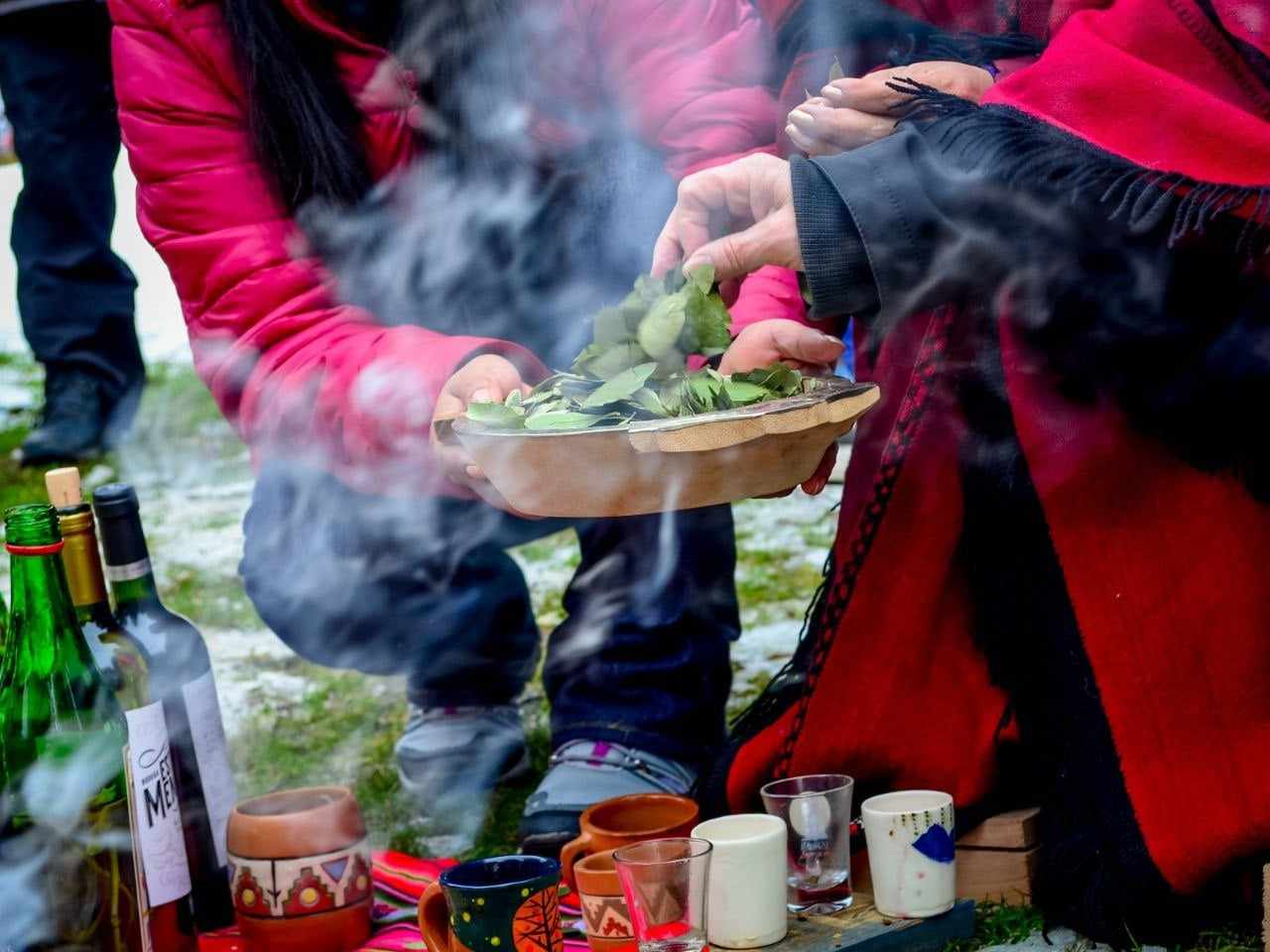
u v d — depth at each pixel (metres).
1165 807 1.35
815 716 1.52
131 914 1.35
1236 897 1.35
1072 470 1.38
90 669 1.38
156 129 1.75
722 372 1.46
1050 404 1.38
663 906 1.27
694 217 1.49
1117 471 1.38
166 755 1.47
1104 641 1.38
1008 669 1.47
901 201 1.31
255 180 1.77
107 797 1.35
